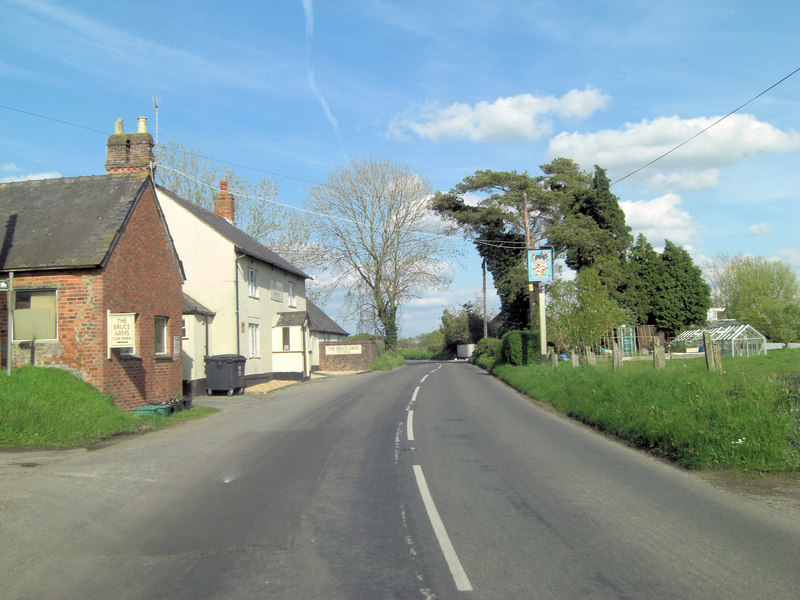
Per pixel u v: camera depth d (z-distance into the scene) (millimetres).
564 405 16016
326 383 29766
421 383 27594
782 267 60062
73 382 14273
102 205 16828
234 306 26531
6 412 11984
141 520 6844
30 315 14727
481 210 44438
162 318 18641
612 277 42156
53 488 8281
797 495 7523
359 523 6676
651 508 7051
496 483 8398
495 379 30281
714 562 5359
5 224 16609
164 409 15914
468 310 73250
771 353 33812
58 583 5098
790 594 4688
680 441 9625
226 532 6406
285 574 5254
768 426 9070
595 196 45094
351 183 47562
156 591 4922
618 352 19000
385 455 10508
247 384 27734
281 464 9836
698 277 49125
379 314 50094
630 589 4840
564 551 5715
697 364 19234
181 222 27016
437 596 4773
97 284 15031
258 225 45500
